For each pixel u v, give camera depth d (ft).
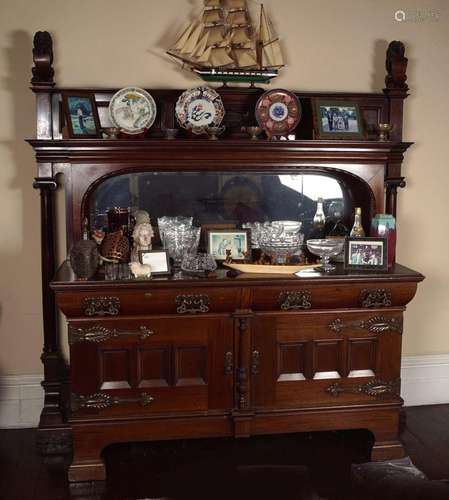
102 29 9.92
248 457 9.64
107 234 9.80
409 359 11.48
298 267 9.20
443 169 11.13
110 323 8.74
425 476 9.05
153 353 8.91
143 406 8.96
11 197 10.17
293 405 9.27
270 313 9.05
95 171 9.67
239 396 9.10
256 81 10.15
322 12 10.40
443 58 10.87
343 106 10.14
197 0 10.02
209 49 9.78
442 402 11.49
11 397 10.55
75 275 8.87
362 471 9.20
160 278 8.80
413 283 9.13
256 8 10.23
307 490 8.67
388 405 9.43
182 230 9.77
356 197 10.78
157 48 10.04
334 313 9.17
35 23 9.82
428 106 10.94
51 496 8.54
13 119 9.99
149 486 8.79
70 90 9.62
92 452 8.93
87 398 8.84
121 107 9.64
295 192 10.77
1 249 10.27
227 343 9.02
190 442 10.11
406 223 11.16
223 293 8.79
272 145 9.62
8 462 9.47
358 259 9.43
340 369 9.30
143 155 9.58
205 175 10.53
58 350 10.16
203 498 8.47
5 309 10.41
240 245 9.92
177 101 9.78
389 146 9.95
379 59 10.64
